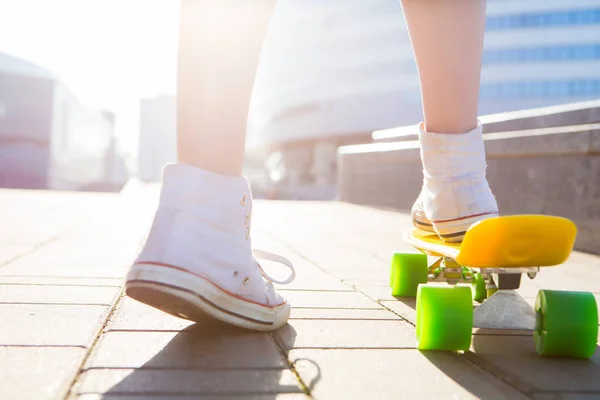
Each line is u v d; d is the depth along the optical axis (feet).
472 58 2.72
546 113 7.33
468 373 2.16
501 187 8.18
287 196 45.78
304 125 77.00
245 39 2.36
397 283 3.49
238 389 1.92
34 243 5.49
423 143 2.81
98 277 3.76
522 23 67.31
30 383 1.90
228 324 2.49
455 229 2.80
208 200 2.37
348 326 2.76
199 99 2.37
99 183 65.00
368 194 14.12
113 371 2.04
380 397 1.90
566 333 2.33
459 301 2.38
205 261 2.34
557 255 2.44
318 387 1.97
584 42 66.44
